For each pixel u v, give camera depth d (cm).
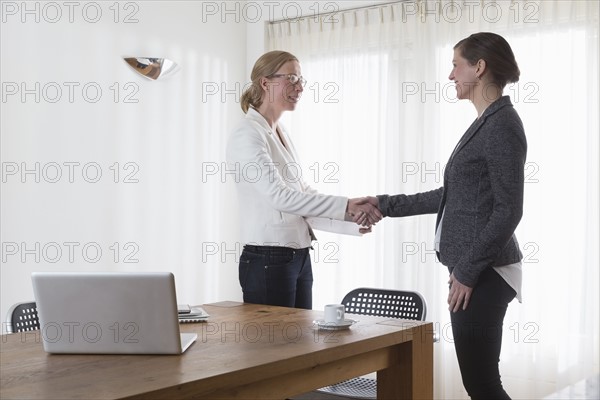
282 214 289
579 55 382
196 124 469
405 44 440
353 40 462
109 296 180
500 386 245
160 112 444
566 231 383
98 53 406
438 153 424
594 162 375
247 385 174
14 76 364
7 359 180
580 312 376
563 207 384
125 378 159
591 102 376
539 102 391
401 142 437
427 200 302
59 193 385
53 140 382
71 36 391
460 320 244
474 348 243
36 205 375
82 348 184
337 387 283
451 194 251
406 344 222
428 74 427
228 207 491
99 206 406
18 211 366
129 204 424
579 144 381
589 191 375
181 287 458
